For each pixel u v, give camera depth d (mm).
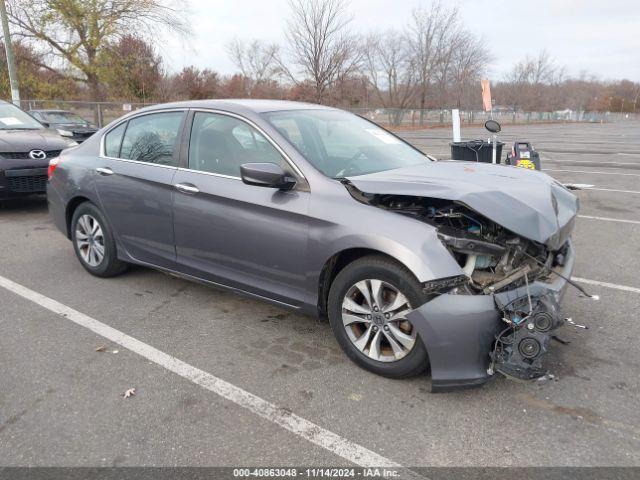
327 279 3361
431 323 2783
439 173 3535
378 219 3012
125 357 3475
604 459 2471
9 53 15828
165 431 2703
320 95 28812
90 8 21641
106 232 4707
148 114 4445
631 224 7137
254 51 42719
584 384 3105
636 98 101938
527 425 2727
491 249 2844
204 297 4516
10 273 5129
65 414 2844
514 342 2717
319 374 3246
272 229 3441
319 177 3330
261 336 3775
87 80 23719
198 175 3883
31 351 3553
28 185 7387
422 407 2891
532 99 65438
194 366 3354
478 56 45375
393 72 43094
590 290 4633
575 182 10875
